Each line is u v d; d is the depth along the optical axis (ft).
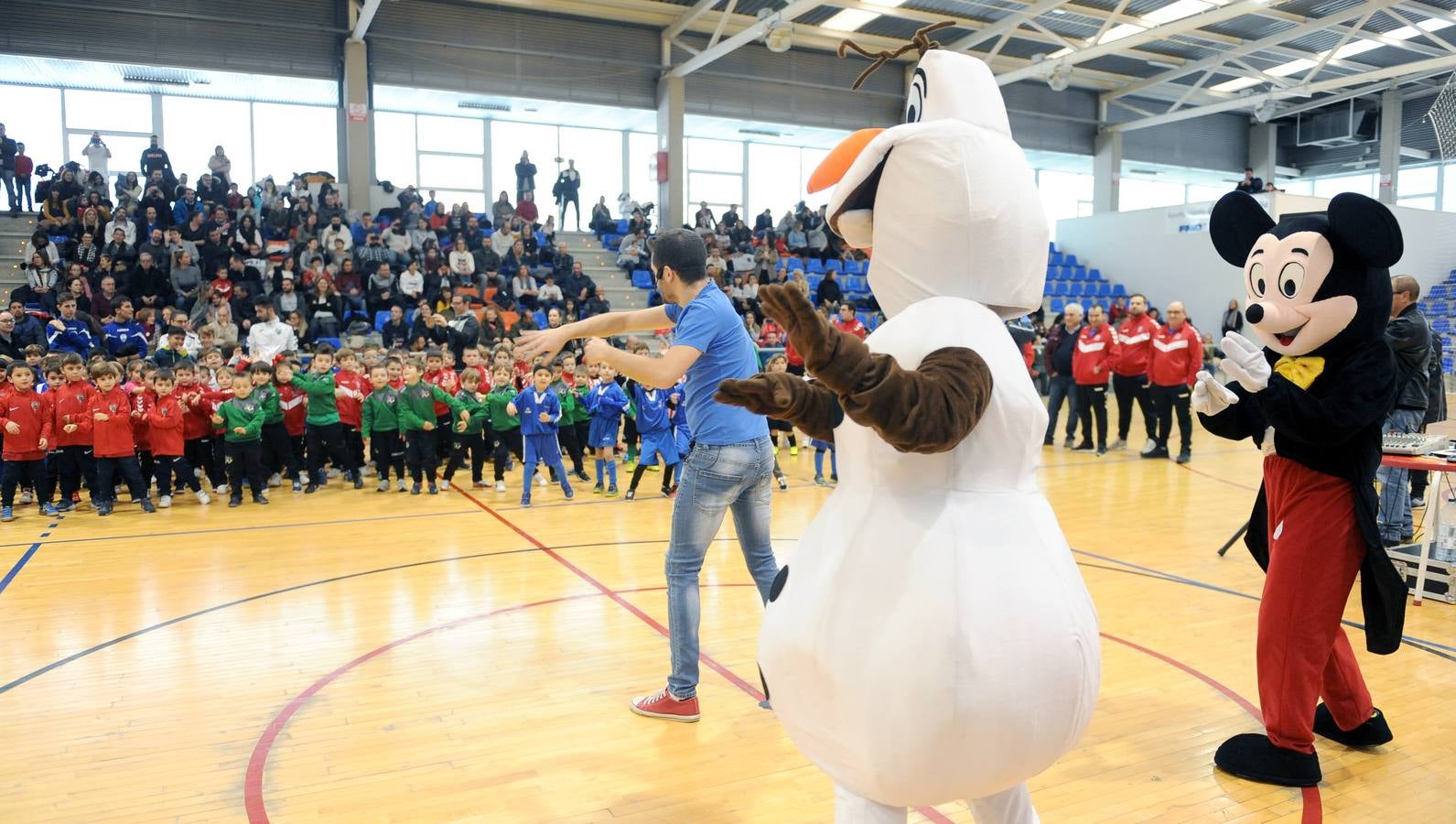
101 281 38.96
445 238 51.01
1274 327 9.23
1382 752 10.34
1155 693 11.84
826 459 31.40
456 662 12.84
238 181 58.34
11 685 11.97
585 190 67.92
